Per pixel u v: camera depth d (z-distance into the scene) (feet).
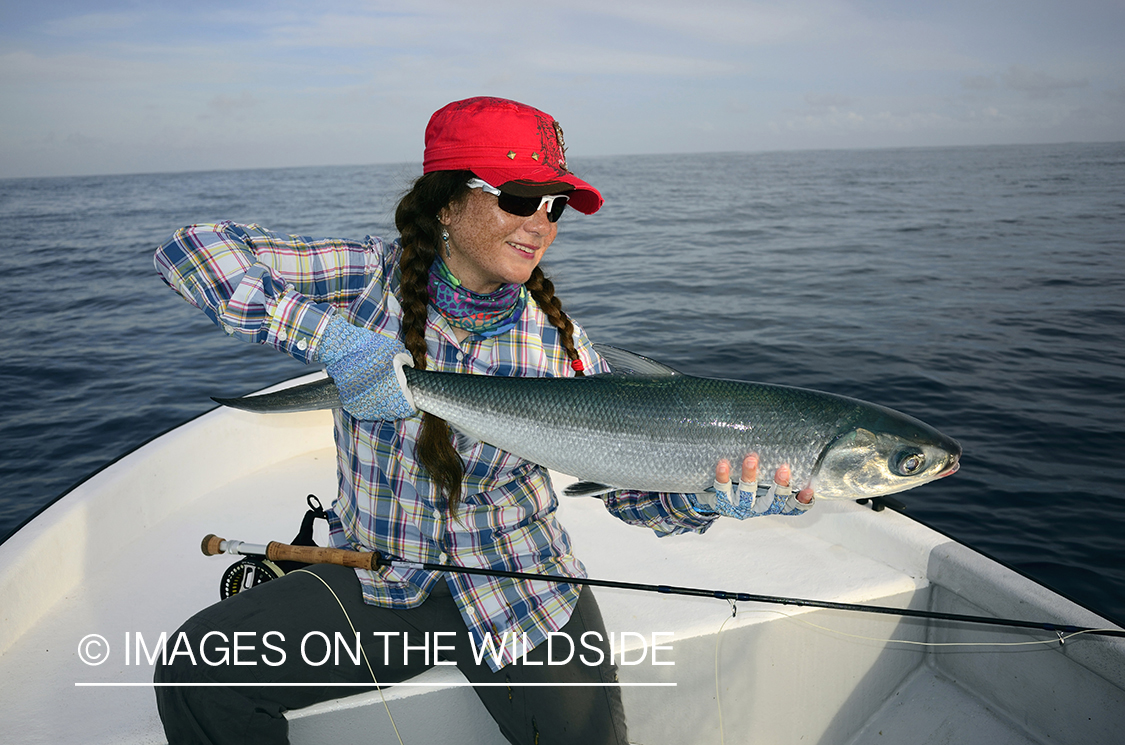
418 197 5.34
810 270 58.90
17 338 42.11
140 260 81.10
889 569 8.27
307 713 6.06
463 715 6.36
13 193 398.01
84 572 8.82
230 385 32.09
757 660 7.30
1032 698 7.04
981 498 18.86
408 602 5.99
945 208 130.11
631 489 6.01
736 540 9.36
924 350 32.68
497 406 5.53
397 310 5.82
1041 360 30.83
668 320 40.11
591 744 5.63
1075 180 224.12
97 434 26.61
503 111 5.00
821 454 5.69
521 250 5.25
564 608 5.99
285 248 5.58
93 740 6.13
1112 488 19.25
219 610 5.63
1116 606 14.48
